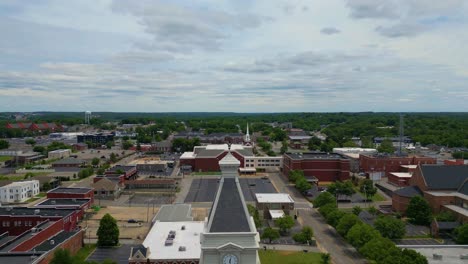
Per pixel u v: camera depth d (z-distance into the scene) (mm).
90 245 153125
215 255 74125
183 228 136250
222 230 75000
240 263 73625
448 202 195875
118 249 149625
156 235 130625
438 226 168250
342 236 166250
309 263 135000
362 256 143750
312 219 193625
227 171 84125
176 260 114188
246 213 78375
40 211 171750
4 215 161625
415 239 164875
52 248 124812
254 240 74438
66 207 188375
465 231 152750
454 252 124938
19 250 123938
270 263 135500
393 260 111688
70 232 147500
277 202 197625
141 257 113375
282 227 168750
